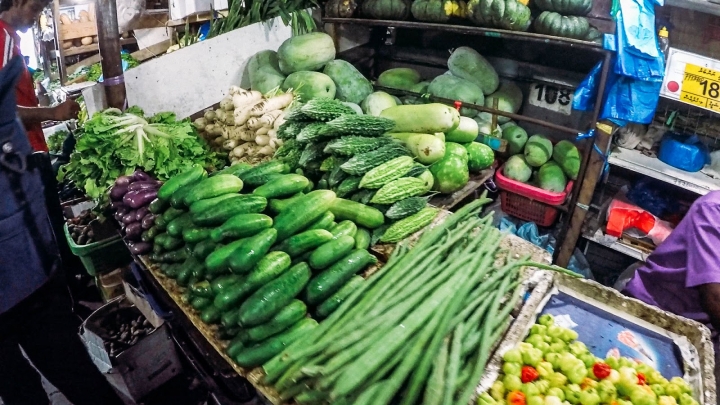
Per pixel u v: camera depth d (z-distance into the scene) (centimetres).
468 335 165
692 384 155
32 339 269
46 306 266
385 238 227
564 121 379
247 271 187
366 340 156
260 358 176
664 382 151
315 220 210
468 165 328
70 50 593
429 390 143
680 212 357
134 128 315
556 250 360
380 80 407
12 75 213
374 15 383
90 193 316
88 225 342
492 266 199
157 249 232
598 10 310
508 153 376
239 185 225
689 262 228
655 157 338
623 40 280
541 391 151
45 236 249
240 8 431
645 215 345
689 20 299
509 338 166
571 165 349
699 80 283
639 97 298
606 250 388
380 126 268
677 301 255
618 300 180
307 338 170
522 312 176
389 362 152
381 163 243
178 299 216
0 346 263
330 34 427
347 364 150
